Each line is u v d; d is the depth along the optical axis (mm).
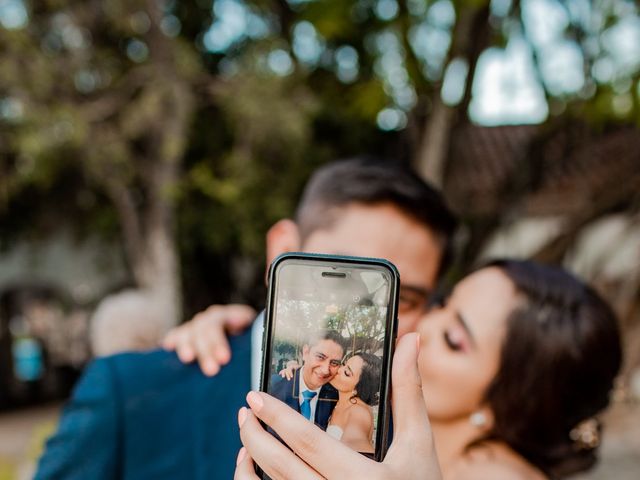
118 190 9523
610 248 6840
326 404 1041
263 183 10172
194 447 1457
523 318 1733
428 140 5102
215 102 9477
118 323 4223
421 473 886
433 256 1715
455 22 4844
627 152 5852
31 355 14000
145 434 1457
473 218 6883
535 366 1724
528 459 1813
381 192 1604
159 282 9461
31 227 12867
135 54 9219
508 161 10539
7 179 9664
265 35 8391
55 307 14016
